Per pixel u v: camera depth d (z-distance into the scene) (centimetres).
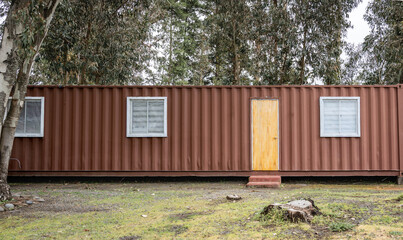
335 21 2014
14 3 815
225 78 2331
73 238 536
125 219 647
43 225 612
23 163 1130
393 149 1094
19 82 847
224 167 1120
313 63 2053
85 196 891
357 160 1098
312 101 1121
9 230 586
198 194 909
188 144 1129
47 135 1135
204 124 1129
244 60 2317
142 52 1856
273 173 1116
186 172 1127
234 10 2198
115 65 1652
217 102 1135
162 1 1989
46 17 869
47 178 1259
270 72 2114
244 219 606
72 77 1648
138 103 1145
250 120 1127
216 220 611
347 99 1112
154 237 532
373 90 1110
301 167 1108
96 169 1125
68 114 1138
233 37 2245
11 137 838
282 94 1127
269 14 2091
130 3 1627
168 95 1141
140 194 923
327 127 1112
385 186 1059
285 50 2084
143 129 1138
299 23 2048
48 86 1141
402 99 1100
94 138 1132
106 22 1599
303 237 497
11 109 840
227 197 804
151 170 1127
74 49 1563
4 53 808
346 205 650
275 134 1123
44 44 1488
